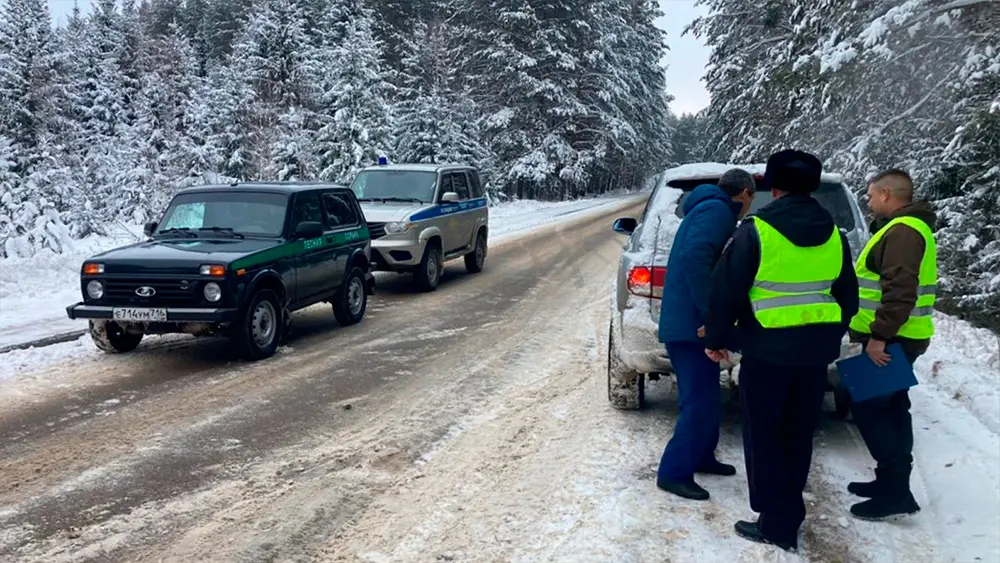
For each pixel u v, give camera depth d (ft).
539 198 156.46
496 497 14.58
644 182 246.06
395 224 40.32
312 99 122.01
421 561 12.09
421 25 158.71
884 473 13.56
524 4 152.87
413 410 20.35
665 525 13.25
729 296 11.96
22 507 14.23
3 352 27.07
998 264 34.81
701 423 14.39
